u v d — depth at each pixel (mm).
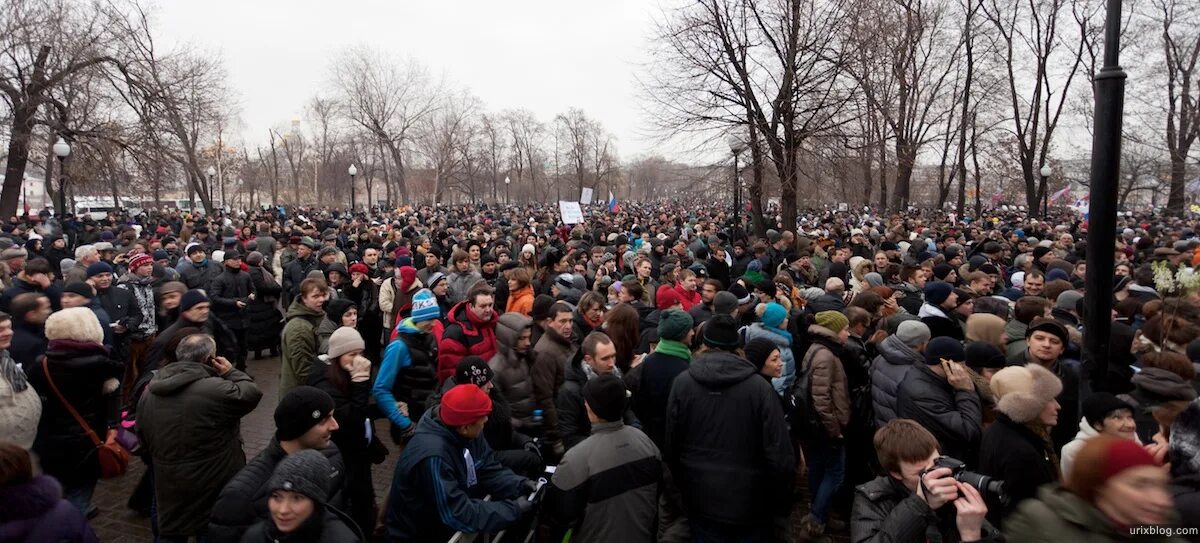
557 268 9641
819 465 5043
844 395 4773
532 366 4789
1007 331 5508
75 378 4422
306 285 5609
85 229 17344
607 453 3477
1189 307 5719
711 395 3846
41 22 22609
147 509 5383
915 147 30766
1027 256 10781
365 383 4449
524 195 99750
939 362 4312
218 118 29984
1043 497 2311
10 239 12469
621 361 5355
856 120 17172
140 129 24891
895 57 26281
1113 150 3652
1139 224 26375
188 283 9727
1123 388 4785
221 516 3043
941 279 8758
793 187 15883
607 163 85125
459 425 3410
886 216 30891
